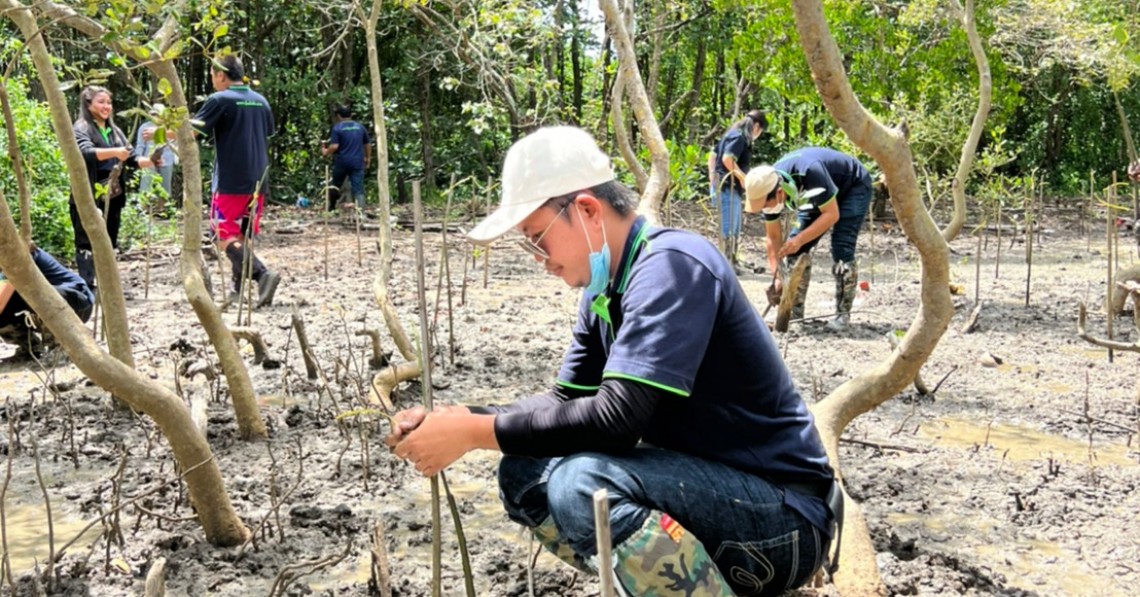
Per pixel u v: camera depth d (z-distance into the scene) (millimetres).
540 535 2473
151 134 3680
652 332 2191
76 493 4039
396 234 12438
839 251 7164
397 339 5738
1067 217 16656
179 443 3389
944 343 6887
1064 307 8234
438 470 2312
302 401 5297
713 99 25578
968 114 14062
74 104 16641
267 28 18109
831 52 3213
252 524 3752
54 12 3873
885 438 4887
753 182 6871
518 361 6227
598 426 2191
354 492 4082
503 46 9328
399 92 19219
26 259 2967
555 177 2289
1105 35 12461
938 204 16719
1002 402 5512
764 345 2342
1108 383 5895
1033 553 3637
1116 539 3730
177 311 7652
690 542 2232
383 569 2801
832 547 3104
